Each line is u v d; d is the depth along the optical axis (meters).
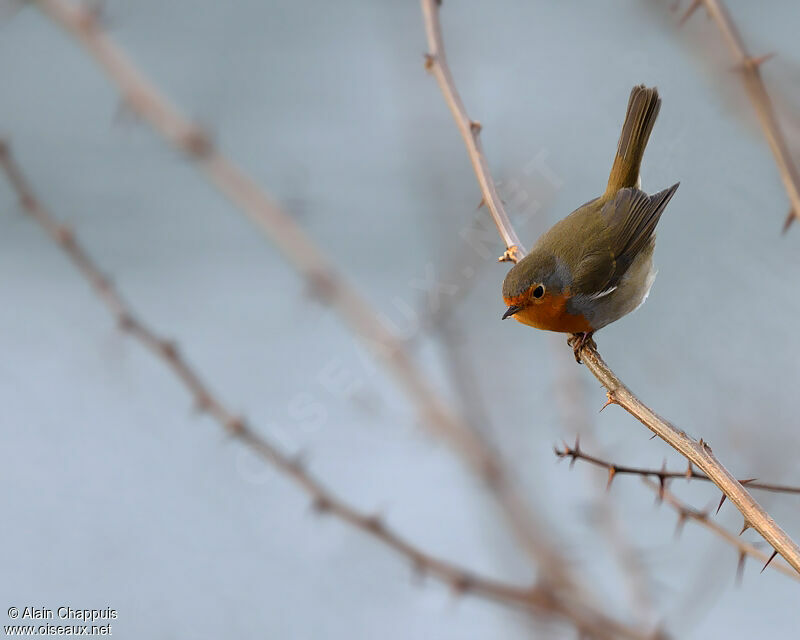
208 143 8.85
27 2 8.91
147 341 8.57
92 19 8.91
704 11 7.92
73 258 8.77
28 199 8.75
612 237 9.12
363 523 7.98
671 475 6.42
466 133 8.23
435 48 8.27
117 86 8.84
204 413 8.41
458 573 7.69
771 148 7.07
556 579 7.56
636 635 7.23
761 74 7.84
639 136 9.45
